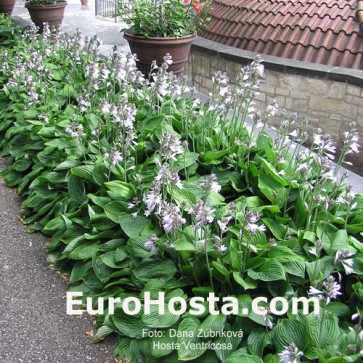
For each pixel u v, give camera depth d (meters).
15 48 7.14
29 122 4.91
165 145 3.34
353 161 5.56
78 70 5.80
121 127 3.97
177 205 3.19
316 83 5.62
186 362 2.58
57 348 2.85
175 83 4.58
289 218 3.24
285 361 2.17
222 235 3.10
